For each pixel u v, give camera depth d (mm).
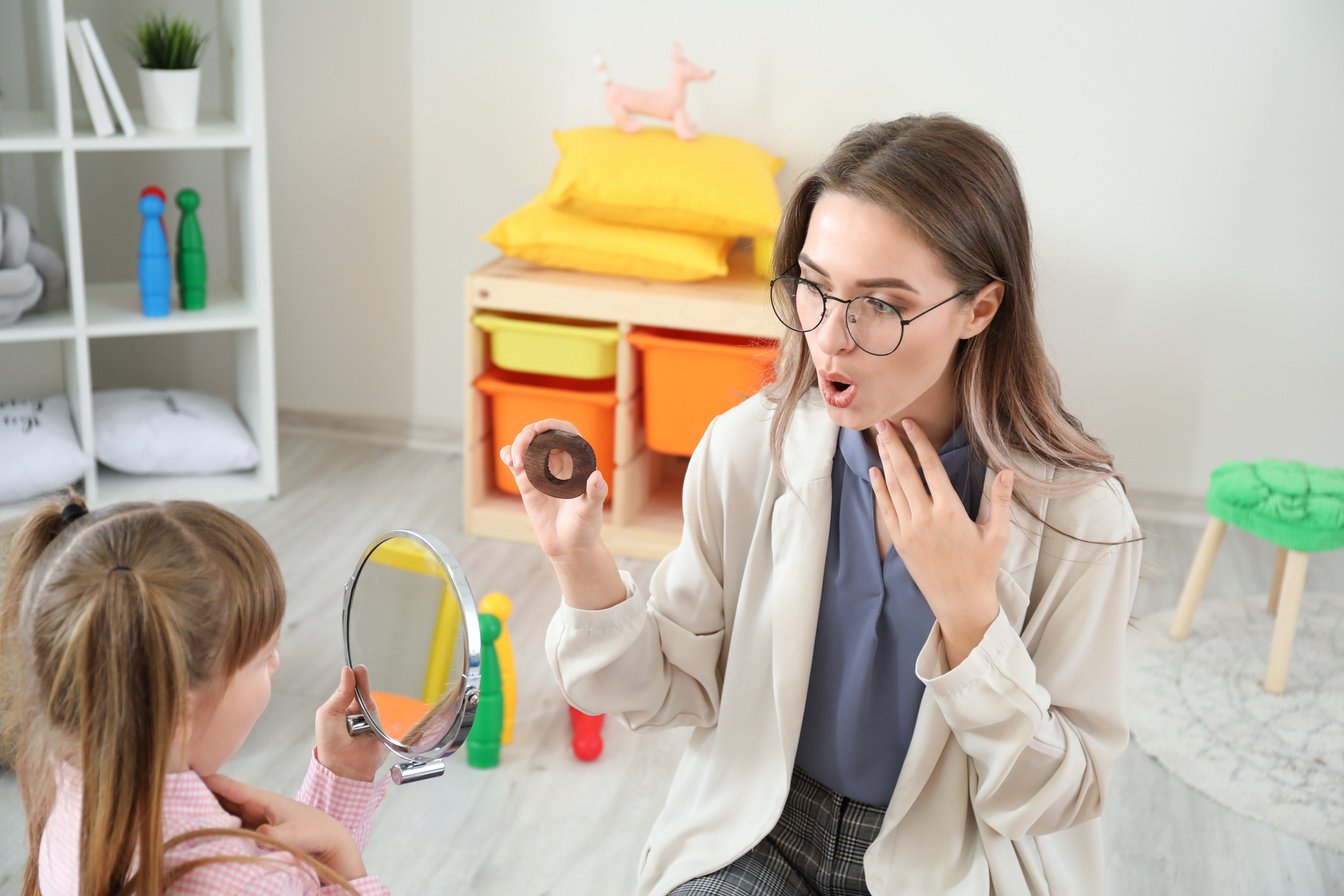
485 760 2047
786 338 1150
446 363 3299
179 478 2977
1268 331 2932
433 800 1968
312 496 3008
